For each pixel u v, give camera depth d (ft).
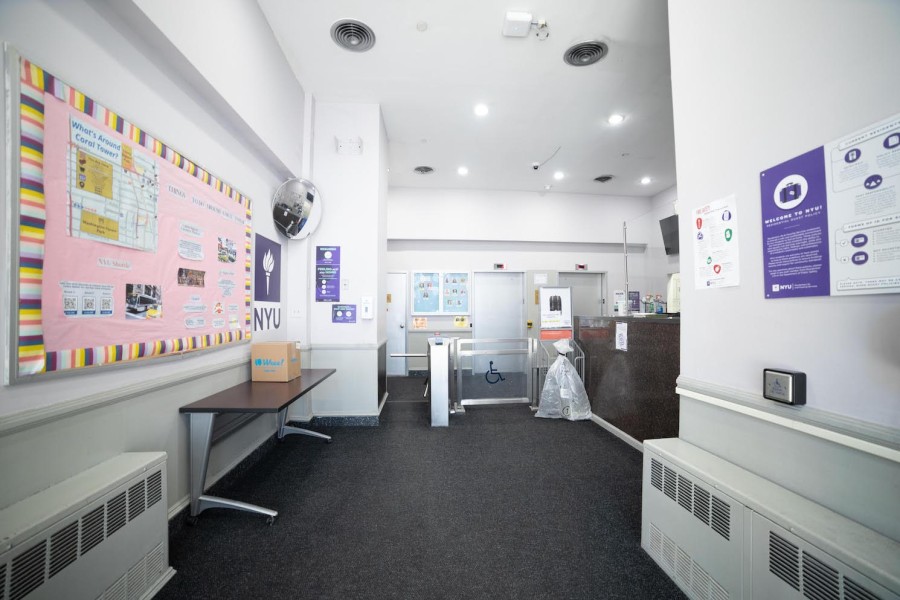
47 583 3.10
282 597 4.29
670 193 19.54
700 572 4.10
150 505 4.32
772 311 3.87
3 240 3.40
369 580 4.57
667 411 8.08
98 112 4.31
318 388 10.98
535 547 5.23
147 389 5.00
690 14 5.01
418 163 16.02
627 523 5.84
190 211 5.98
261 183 8.68
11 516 3.12
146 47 5.12
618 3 7.54
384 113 11.78
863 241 3.03
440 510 6.20
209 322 6.54
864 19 3.03
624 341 9.73
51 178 3.77
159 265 5.30
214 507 5.85
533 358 13.17
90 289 4.21
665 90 10.61
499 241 20.12
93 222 4.25
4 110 3.41
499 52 8.93
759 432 4.03
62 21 3.93
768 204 3.90
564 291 19.36
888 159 2.86
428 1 7.45
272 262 9.32
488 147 14.44
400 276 19.98
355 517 5.98
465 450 8.94
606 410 10.71
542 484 7.16
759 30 3.99
